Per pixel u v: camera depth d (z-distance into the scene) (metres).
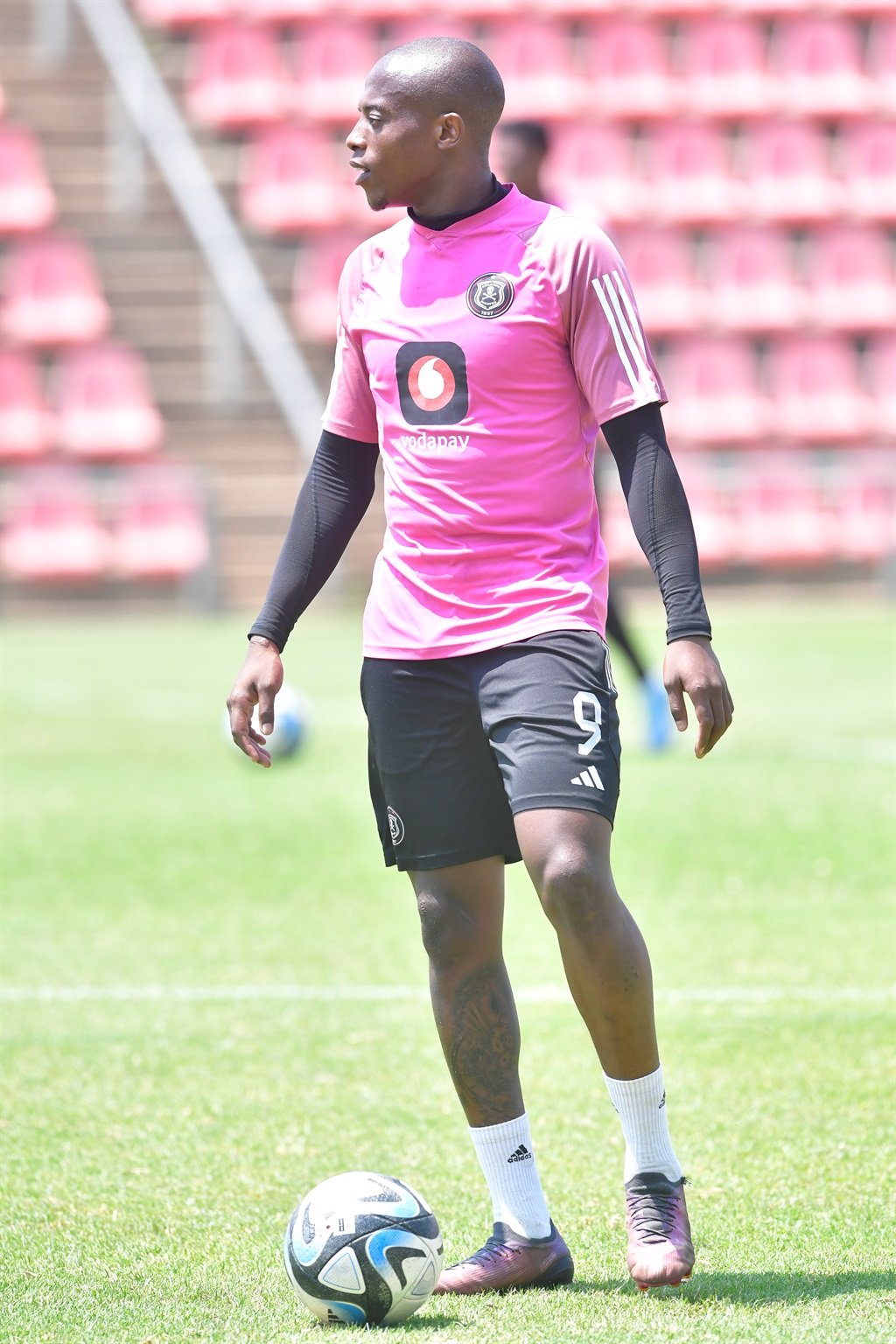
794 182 90.75
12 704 48.97
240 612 77.56
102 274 84.12
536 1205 11.76
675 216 88.94
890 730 42.00
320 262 86.00
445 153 11.85
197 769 38.28
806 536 79.75
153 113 88.31
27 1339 10.50
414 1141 15.11
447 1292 11.52
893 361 87.50
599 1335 10.28
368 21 94.19
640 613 70.44
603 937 11.15
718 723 11.22
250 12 93.88
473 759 11.80
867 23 96.44
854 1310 10.67
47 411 81.06
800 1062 17.08
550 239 11.73
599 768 11.36
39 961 21.88
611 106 92.69
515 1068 11.94
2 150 86.69
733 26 94.94
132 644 65.25
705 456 79.50
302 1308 11.07
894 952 21.52
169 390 82.19
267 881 26.80
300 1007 19.72
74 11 92.50
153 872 27.39
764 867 26.62
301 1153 14.79
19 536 76.44
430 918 11.98
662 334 85.44
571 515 11.88
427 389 11.78
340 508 12.69
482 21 94.38
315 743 42.19
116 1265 12.05
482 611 11.68
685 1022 18.58
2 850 29.33
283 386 80.75
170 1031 18.75
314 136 88.94
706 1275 11.61
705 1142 14.79
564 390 11.80
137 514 76.62
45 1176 14.23
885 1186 13.53
